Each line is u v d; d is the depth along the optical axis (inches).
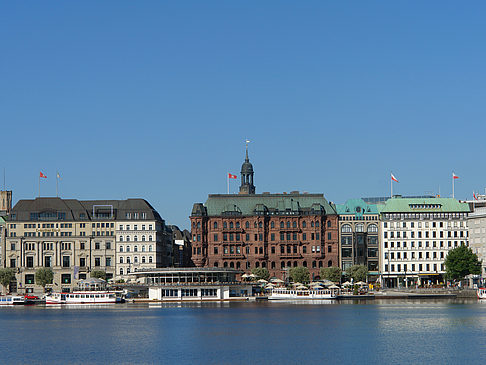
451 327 6560.0
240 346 5561.0
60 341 5949.8
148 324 7145.7
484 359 4928.6
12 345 5748.0
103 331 6589.6
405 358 4995.1
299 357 5068.9
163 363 4904.0
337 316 7716.5
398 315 7731.3
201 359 5032.0
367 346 5506.9
